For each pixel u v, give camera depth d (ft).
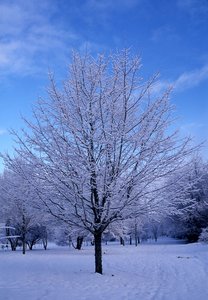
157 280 39.86
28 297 27.40
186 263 60.54
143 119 37.68
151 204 37.65
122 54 38.42
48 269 47.85
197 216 147.74
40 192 37.14
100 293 30.17
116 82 38.04
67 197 37.70
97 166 36.45
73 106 38.29
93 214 39.45
